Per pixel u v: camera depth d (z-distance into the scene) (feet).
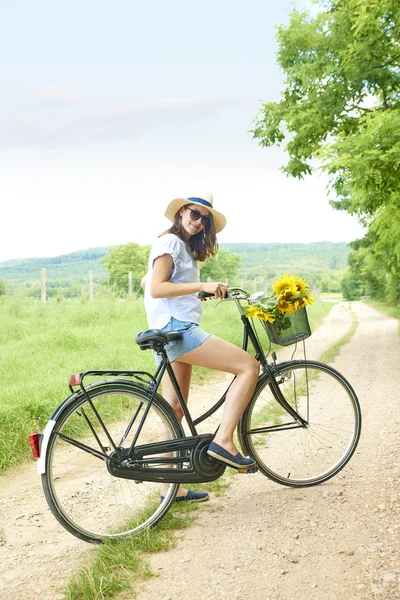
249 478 14.49
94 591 9.14
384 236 50.88
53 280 84.17
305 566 9.78
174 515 12.26
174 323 11.93
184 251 12.14
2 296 54.34
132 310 55.98
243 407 12.08
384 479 13.65
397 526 10.94
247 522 11.69
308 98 49.96
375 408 22.12
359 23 41.65
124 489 12.89
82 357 31.30
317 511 12.03
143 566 10.03
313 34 50.72
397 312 111.86
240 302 13.41
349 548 10.28
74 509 12.59
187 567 9.98
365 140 36.76
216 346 11.95
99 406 11.72
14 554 11.21
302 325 13.15
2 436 17.90
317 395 14.12
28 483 15.62
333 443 14.06
